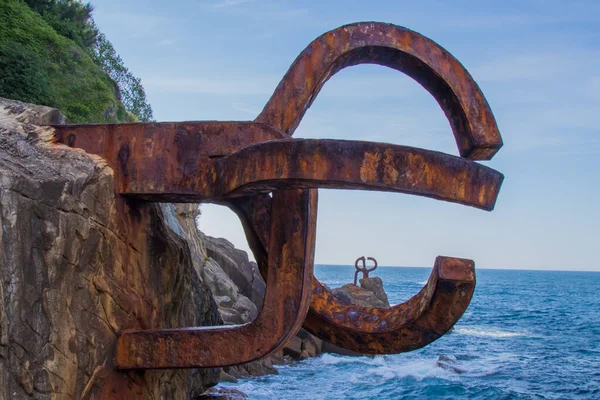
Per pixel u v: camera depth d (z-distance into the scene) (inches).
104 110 686.5
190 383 291.0
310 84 227.9
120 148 217.9
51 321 185.0
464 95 232.1
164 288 252.5
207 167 212.2
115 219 216.5
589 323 1736.0
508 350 1114.7
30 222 178.7
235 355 206.7
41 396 179.8
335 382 743.1
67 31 768.9
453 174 174.7
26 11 703.7
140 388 230.2
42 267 182.5
